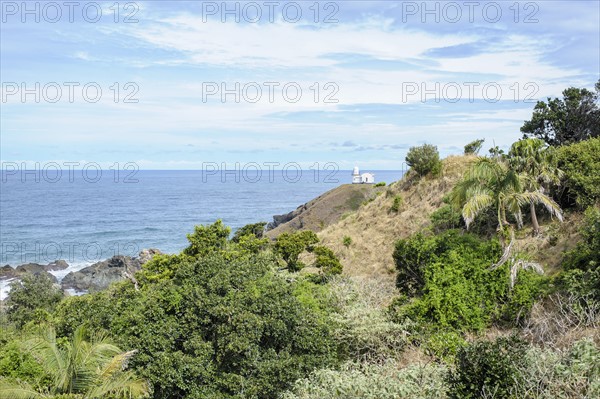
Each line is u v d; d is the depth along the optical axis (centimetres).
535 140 2395
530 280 1719
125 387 1180
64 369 1220
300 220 6450
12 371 1319
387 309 1806
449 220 2778
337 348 1609
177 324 1419
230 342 1358
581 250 1728
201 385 1326
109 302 1636
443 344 1481
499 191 1861
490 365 991
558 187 2359
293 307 1498
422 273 1912
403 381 1177
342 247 3334
